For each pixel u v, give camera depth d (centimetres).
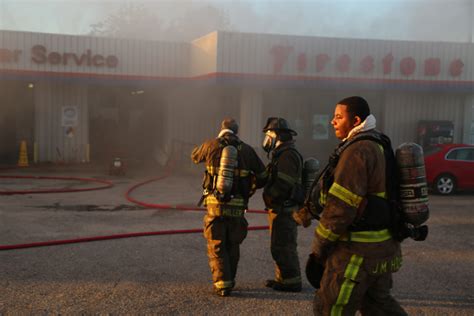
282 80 1440
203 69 1528
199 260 534
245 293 436
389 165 270
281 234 436
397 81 1520
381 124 1711
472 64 1563
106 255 548
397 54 1512
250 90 1492
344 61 1474
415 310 409
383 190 267
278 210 434
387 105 1684
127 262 522
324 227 261
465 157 1141
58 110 1661
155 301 412
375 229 266
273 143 445
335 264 270
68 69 1592
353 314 273
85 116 1689
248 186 433
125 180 1285
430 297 440
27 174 1366
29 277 465
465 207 966
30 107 1814
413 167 270
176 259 537
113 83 1634
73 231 666
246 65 1411
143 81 1656
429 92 1609
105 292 430
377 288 280
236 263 442
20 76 1556
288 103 1747
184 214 816
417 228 279
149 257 543
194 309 396
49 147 1662
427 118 1706
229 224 429
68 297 416
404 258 567
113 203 908
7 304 397
